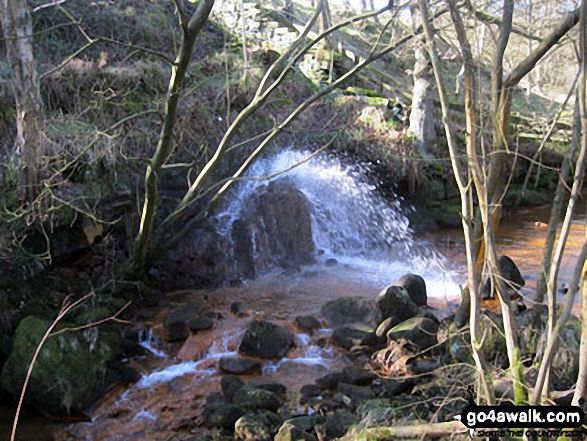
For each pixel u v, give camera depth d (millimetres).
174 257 8555
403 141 12320
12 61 6430
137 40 12234
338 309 7023
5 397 5426
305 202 10055
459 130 13078
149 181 6539
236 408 4887
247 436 4539
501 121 4277
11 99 8320
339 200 11180
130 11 12508
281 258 9648
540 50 4863
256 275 9023
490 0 4680
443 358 5633
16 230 6543
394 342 6043
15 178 6891
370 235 11227
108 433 4984
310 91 13484
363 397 5109
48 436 4977
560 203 3627
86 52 11289
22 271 6422
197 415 5137
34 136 6594
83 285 7023
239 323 7016
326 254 10328
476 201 5410
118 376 5824
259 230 9375
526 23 5910
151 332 6793
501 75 4297
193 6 15203
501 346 5059
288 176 10797
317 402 5094
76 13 11844
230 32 14984
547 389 3004
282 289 8375
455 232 12055
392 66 17141
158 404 5406
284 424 4457
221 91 11312
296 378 5785
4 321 5926
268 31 15359
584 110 2701
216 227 9125
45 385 5207
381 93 14867
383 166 12102
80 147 7637
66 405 5172
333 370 5949
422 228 11953
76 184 7531
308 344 6516
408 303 6598
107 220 7750
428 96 12445
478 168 3018
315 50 15102
